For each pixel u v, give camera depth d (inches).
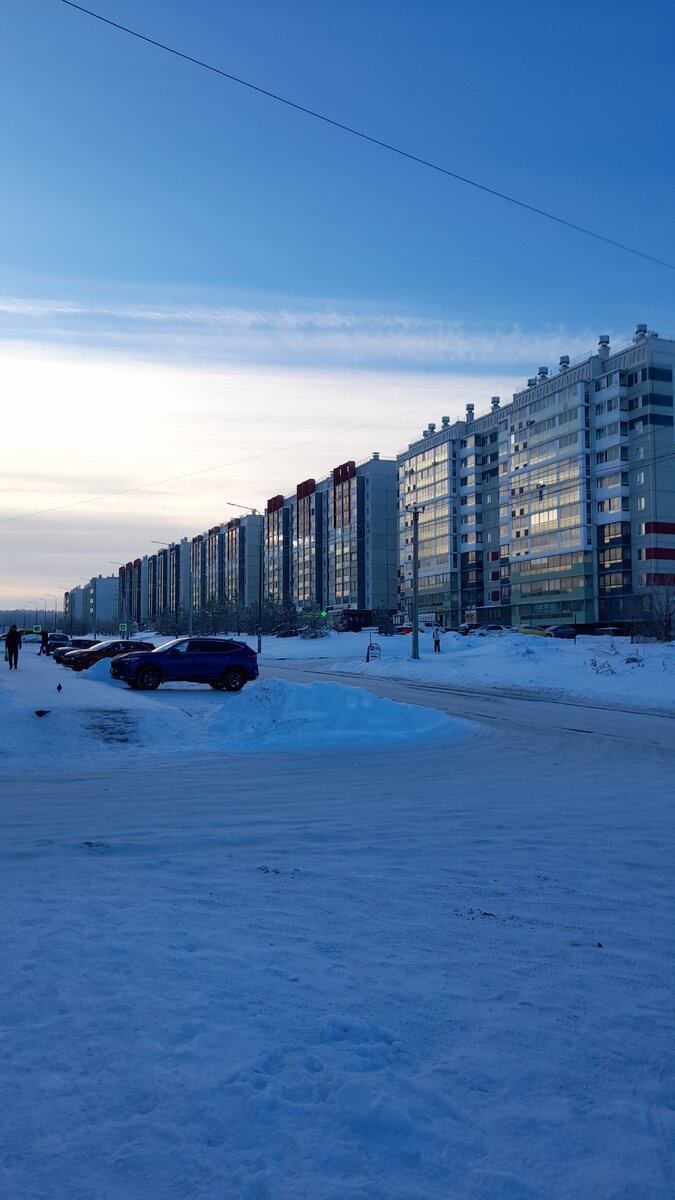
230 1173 100.3
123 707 693.3
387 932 191.9
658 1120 114.0
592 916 206.5
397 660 1599.4
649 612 2062.0
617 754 555.2
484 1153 105.3
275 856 269.6
